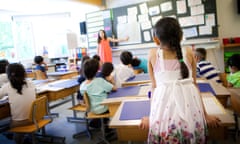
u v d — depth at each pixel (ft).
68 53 20.08
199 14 14.55
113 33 17.62
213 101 4.82
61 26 20.29
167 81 3.58
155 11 15.83
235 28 14.56
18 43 19.53
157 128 3.50
